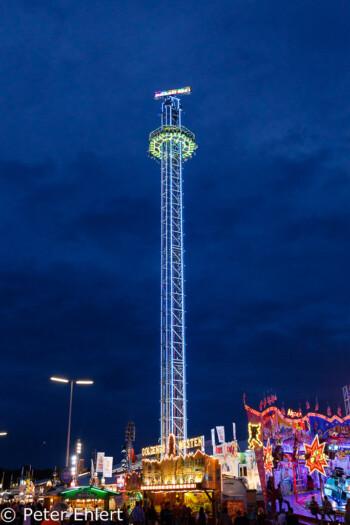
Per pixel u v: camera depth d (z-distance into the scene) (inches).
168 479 2036.2
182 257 3206.2
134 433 2682.1
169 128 3499.0
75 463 2731.3
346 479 1311.5
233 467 2197.3
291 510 1077.8
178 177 3447.3
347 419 1359.5
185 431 2778.1
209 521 1636.3
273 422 1382.9
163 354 2942.9
